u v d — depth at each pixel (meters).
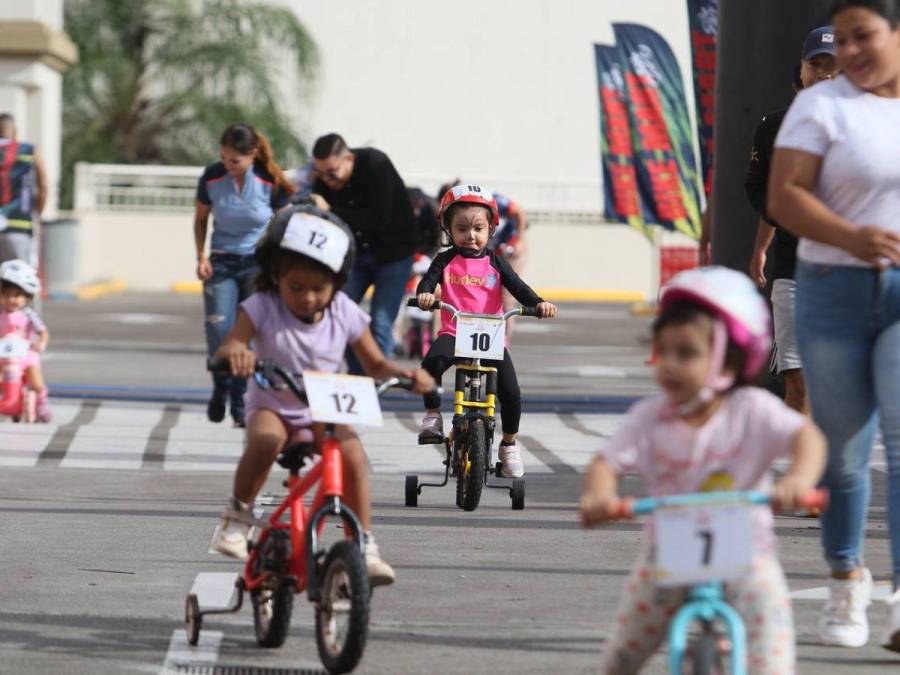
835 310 19.02
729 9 40.78
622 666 15.03
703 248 42.31
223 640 19.80
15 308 43.56
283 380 18.53
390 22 146.62
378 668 18.45
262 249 18.73
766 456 14.59
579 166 148.00
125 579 23.28
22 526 27.53
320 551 18.27
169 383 54.50
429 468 36.25
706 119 47.62
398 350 71.06
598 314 102.88
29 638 19.77
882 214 18.77
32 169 54.12
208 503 30.67
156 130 136.50
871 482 33.84
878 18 18.47
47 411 43.88
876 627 20.75
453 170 147.62
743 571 13.84
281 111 139.50
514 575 23.92
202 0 139.00
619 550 26.11
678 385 14.24
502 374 31.30
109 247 123.81
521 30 147.38
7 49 101.88
